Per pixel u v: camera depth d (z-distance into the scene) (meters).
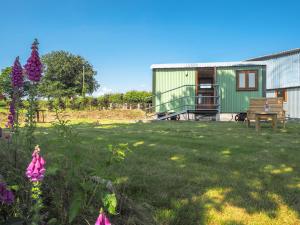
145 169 4.90
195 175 4.64
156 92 18.27
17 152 3.92
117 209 3.01
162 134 9.36
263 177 4.62
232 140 8.09
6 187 2.30
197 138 8.44
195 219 3.21
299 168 5.16
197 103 18.14
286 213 3.38
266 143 7.62
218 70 17.81
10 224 2.24
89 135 8.98
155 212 3.27
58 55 72.19
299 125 13.81
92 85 75.94
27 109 4.12
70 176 2.68
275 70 25.11
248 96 17.48
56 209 2.68
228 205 3.56
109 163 2.89
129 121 16.64
